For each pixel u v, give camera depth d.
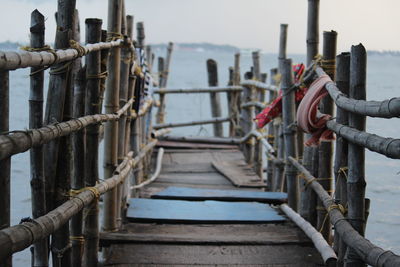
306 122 5.24
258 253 5.49
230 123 13.28
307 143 5.44
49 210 4.12
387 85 7.13
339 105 4.24
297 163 6.49
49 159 4.07
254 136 11.15
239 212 6.80
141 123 9.21
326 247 5.07
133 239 5.65
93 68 4.88
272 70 10.12
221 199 7.57
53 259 4.28
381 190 7.23
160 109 13.36
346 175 4.41
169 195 7.60
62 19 4.03
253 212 6.80
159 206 6.89
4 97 3.03
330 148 5.50
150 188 8.57
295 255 5.46
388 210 6.79
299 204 6.91
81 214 4.64
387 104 3.23
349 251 3.88
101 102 5.14
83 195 4.31
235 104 13.06
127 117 6.75
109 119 5.31
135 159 7.37
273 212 6.83
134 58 6.86
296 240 5.72
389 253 3.26
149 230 6.15
